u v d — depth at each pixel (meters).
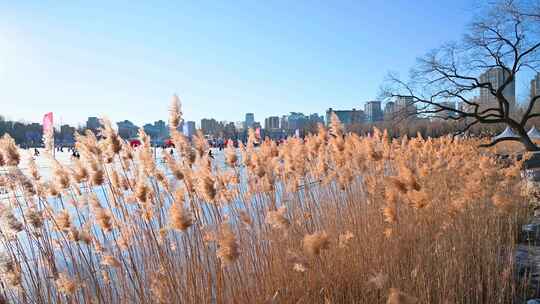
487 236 5.12
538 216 7.97
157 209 3.96
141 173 3.89
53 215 3.73
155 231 3.92
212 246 3.42
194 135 4.42
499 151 27.19
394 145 9.67
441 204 4.83
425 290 3.73
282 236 3.90
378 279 3.01
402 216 4.57
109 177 4.09
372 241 4.43
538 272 4.96
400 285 3.66
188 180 3.65
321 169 5.96
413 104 27.42
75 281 3.12
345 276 4.11
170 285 3.29
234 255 2.74
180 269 3.52
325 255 3.80
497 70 26.23
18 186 3.65
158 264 3.56
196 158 3.97
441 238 4.51
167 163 3.87
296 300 3.59
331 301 3.52
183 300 3.26
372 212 5.09
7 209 3.10
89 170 3.69
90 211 3.91
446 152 10.41
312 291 3.65
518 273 4.96
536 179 10.26
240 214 3.81
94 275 3.26
